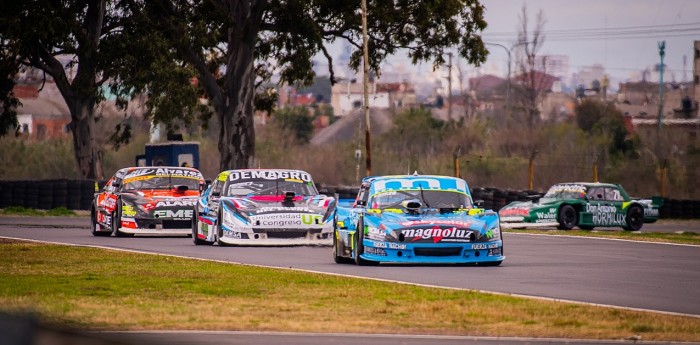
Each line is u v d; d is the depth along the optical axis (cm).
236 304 4212
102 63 17825
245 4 17938
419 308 4072
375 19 18850
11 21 17050
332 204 8344
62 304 4097
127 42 17500
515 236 10112
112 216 9438
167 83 17438
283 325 3612
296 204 8294
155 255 6912
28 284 4984
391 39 19425
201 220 8425
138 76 17512
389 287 4869
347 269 6012
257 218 8038
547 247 8431
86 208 16112
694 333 3494
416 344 3250
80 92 18238
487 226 6338
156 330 3453
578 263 6656
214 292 4669
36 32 17025
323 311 4000
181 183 9856
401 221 6278
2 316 1212
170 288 4831
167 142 17788
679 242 9100
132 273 5597
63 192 16075
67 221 13100
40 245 7931
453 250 6209
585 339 3366
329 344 3225
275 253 7394
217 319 3731
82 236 9644
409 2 18875
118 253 7100
